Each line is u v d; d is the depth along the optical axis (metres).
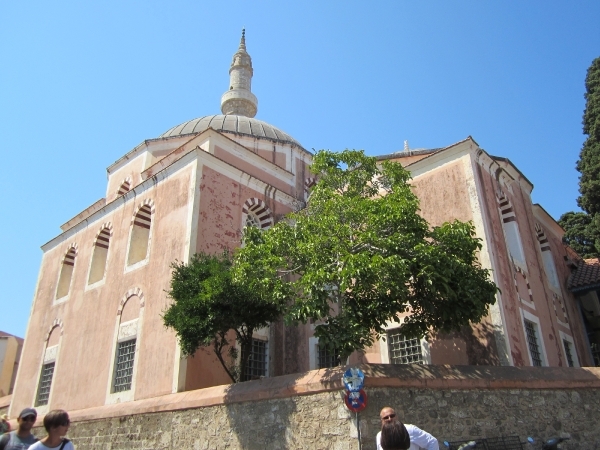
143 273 17.81
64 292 22.97
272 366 17.41
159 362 15.41
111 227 20.89
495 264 15.05
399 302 11.63
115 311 18.34
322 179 13.75
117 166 25.77
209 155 18.25
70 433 16.44
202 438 12.31
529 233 19.22
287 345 17.88
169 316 13.40
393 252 11.48
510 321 14.52
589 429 10.82
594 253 26.73
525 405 10.73
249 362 16.78
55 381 19.86
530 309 16.58
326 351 16.80
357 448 9.51
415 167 17.67
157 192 19.09
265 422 11.17
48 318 22.30
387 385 10.10
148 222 20.00
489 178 17.34
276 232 12.62
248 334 14.03
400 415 9.94
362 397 9.66
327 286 12.36
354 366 10.45
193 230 16.61
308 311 10.86
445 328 12.05
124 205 20.61
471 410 10.38
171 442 13.04
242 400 11.77
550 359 16.56
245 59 34.19
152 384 15.26
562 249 23.70
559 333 18.41
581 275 22.56
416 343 15.05
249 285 11.95
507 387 10.77
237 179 19.33
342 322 11.15
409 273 11.16
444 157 17.05
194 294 13.29
